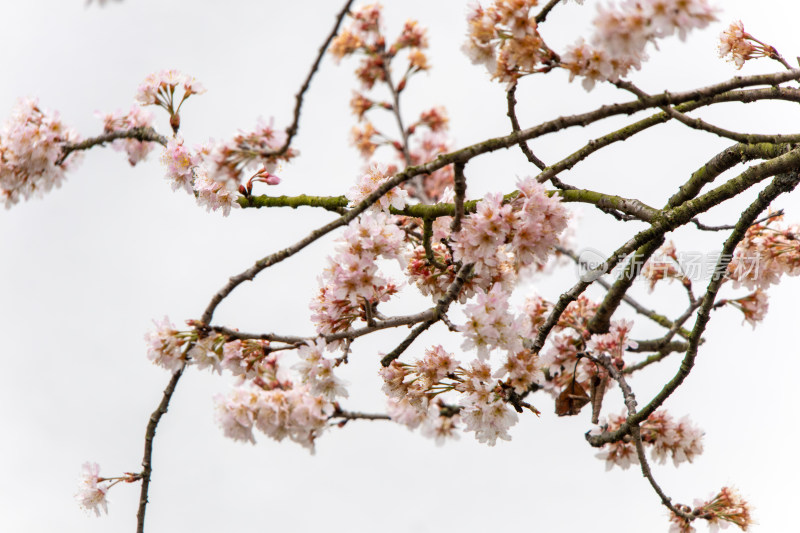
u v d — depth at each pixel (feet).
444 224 13.67
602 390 14.89
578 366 15.90
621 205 12.97
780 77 10.36
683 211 12.48
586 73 10.07
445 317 11.94
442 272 13.00
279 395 12.35
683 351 16.84
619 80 10.11
